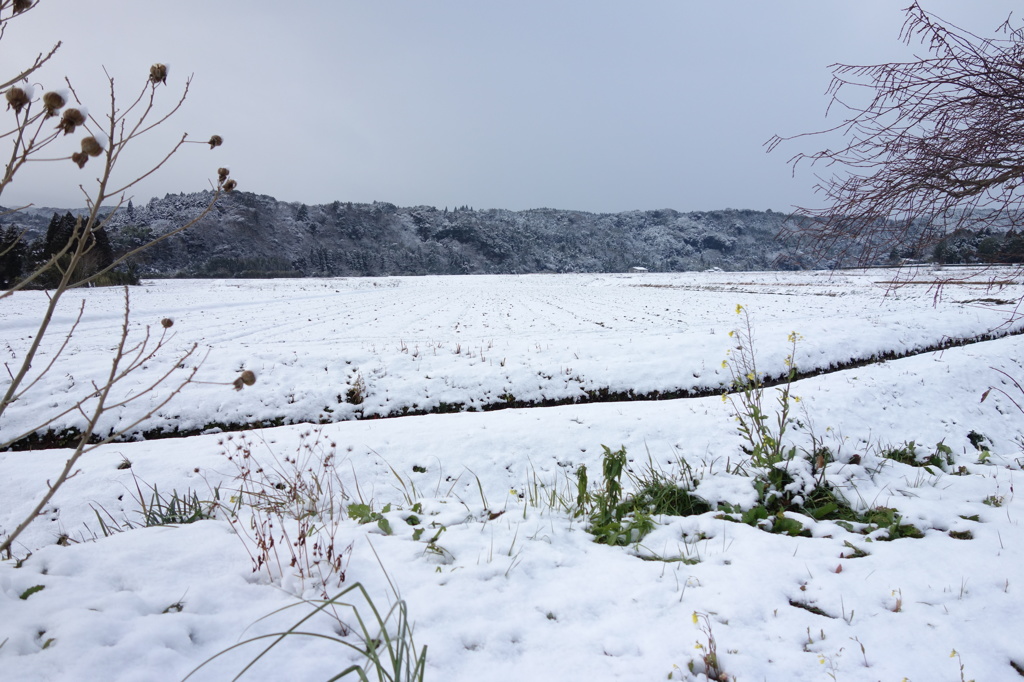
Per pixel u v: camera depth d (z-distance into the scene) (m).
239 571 2.42
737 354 10.81
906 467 4.22
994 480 3.82
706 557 2.71
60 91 1.57
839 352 11.83
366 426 7.15
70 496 5.61
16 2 1.53
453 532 2.95
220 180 1.87
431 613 2.10
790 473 3.70
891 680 1.79
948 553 2.62
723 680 1.80
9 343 12.80
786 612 2.18
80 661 1.69
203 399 8.32
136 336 14.30
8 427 7.58
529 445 6.60
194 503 4.14
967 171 2.83
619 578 2.46
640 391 9.59
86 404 7.97
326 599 2.16
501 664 1.86
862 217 3.10
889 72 2.85
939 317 15.27
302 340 13.88
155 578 2.28
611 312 20.64
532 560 2.60
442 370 9.65
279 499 3.95
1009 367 10.44
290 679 1.73
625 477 5.59
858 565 2.55
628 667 1.85
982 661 1.87
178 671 1.74
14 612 1.94
